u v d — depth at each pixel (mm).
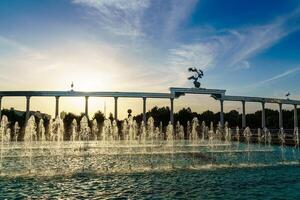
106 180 22922
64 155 41250
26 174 25578
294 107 94188
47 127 91812
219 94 88000
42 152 45781
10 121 97500
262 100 91125
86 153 44062
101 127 101938
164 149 51594
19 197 18109
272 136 73875
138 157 38594
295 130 70062
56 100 79688
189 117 122312
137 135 82125
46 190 19812
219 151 47625
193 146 58812
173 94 85125
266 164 31359
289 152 46250
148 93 83688
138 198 17922
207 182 22156
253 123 123562
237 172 26266
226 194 18781
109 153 43938
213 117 125188
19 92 77688
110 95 81875
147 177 24094
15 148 52969
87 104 82312
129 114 105750
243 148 54312
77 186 20938
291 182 22156
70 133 90688
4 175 25047
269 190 19797
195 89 86188
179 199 17734
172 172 26281
